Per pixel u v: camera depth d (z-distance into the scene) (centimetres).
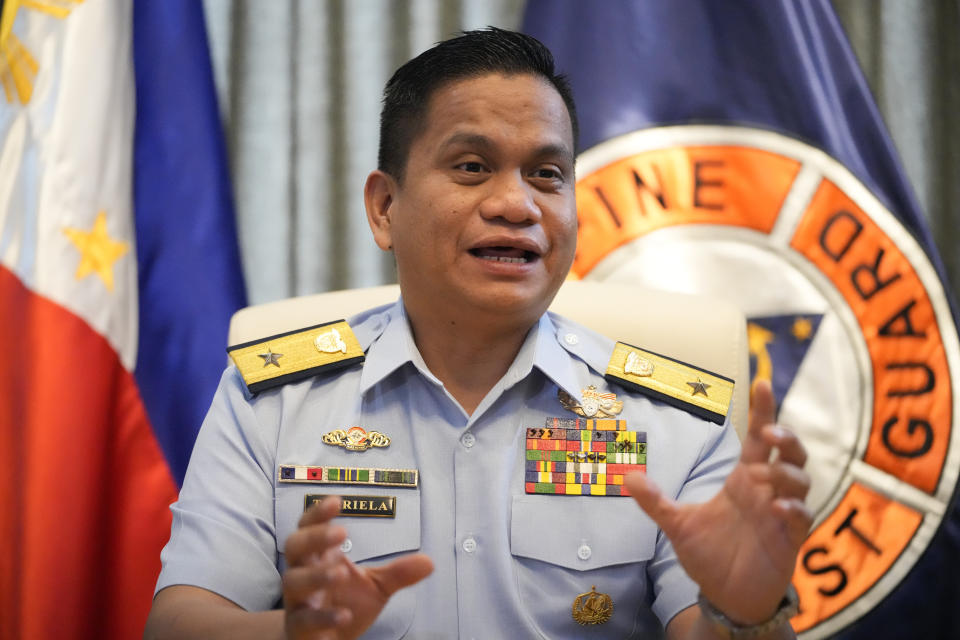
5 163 448
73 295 440
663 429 277
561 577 254
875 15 526
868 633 456
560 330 303
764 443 202
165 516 439
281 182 520
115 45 465
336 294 359
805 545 462
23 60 455
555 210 264
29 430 426
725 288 477
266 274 516
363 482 263
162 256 458
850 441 466
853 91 484
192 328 452
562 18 490
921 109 522
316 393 281
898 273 470
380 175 289
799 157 477
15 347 435
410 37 527
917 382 464
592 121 483
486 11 529
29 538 419
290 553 190
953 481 458
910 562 456
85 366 436
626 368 291
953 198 517
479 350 275
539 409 277
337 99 525
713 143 481
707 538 202
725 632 203
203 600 239
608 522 260
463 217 258
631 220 480
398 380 280
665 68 485
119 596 429
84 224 448
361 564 256
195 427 446
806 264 475
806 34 484
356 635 197
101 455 434
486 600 252
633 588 257
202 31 483
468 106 261
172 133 466
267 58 525
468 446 267
